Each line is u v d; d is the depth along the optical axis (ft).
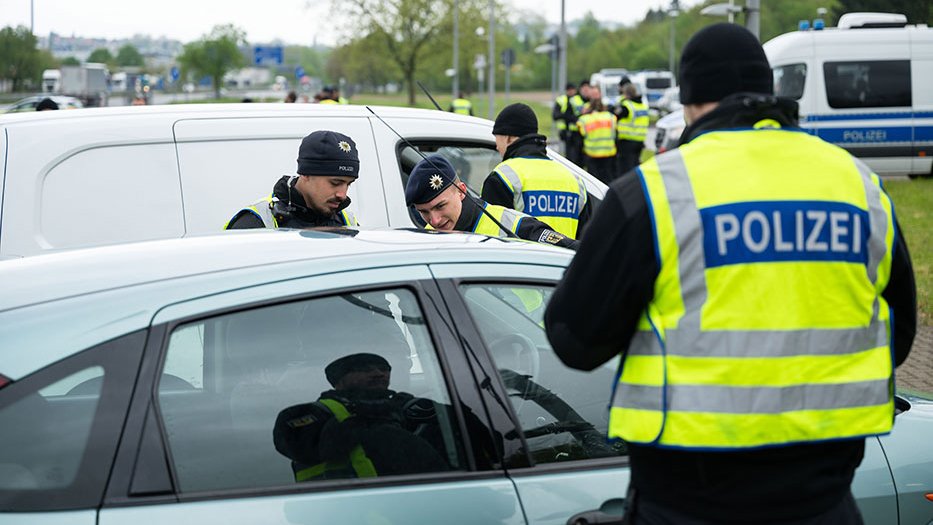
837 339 7.03
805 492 7.02
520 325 9.20
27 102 81.87
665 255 6.92
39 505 7.23
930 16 119.24
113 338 7.71
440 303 8.80
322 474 8.14
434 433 8.48
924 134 59.16
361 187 16.93
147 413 7.57
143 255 8.80
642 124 61.98
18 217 14.98
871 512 10.05
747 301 6.91
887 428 7.16
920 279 33.32
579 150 68.74
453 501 8.28
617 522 8.74
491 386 8.73
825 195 7.09
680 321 6.96
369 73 195.42
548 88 310.86
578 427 9.26
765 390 6.86
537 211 17.56
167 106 16.56
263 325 8.27
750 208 6.95
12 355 7.52
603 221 7.02
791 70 59.62
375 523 8.00
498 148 18.44
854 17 61.67
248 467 7.92
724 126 7.25
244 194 16.30
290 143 16.74
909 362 25.08
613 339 7.12
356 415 8.39
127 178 15.75
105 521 7.27
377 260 8.80
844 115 58.95
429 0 159.02
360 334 8.54
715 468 6.98
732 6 40.16
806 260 6.98
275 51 354.95
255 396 8.13
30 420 7.39
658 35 289.94
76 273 8.33
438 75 177.37
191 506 7.56
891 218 7.34
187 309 7.98
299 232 10.02
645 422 7.00
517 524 8.41
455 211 14.48
